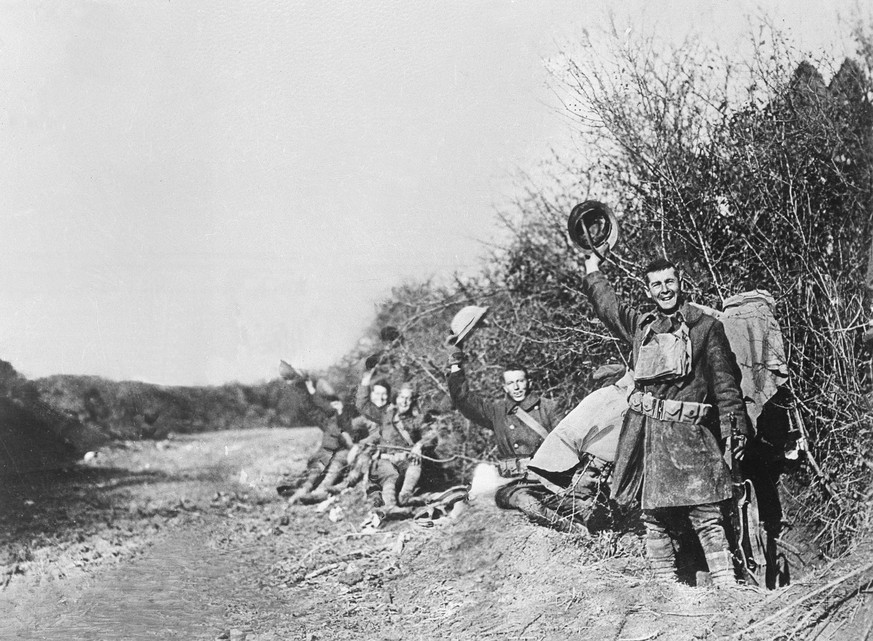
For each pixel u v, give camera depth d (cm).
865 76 519
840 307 478
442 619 441
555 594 429
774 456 490
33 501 815
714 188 543
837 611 347
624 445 446
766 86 535
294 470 1031
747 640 346
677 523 445
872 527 414
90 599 503
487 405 604
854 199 506
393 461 704
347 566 557
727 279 527
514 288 724
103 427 1203
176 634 437
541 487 538
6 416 1084
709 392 433
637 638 368
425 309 803
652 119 560
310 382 877
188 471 1030
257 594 515
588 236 496
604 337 598
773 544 466
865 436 446
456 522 587
